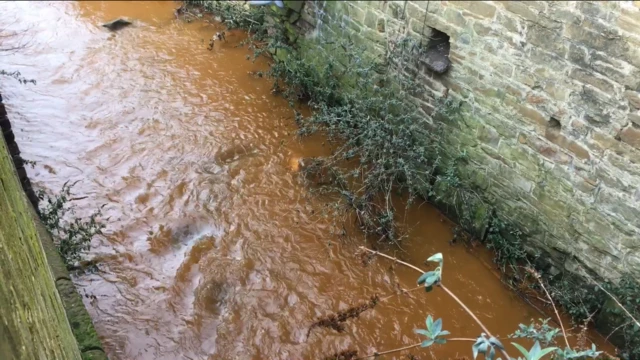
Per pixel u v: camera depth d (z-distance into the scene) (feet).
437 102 15.81
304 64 21.17
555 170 13.20
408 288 13.98
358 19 18.26
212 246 14.71
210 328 12.72
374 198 16.31
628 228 11.99
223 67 22.90
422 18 15.60
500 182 14.74
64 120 19.03
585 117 12.14
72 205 15.61
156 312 12.99
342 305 13.44
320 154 18.43
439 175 16.63
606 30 11.17
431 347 12.59
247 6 24.70
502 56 13.57
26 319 4.18
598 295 13.00
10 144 12.73
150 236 14.94
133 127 18.98
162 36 24.77
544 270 14.29
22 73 21.30
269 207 16.08
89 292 13.32
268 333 12.64
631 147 11.43
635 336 12.21
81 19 25.50
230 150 18.28
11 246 4.27
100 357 9.19
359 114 17.63
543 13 12.25
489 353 7.27
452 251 15.38
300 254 14.69
